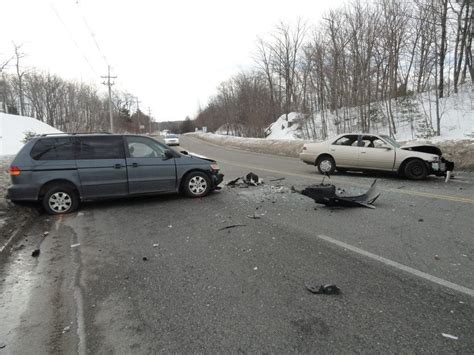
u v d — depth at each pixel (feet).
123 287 12.84
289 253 15.71
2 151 65.41
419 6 88.89
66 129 201.67
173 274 13.82
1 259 16.11
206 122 309.01
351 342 9.20
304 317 10.47
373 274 13.34
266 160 65.10
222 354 8.89
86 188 25.68
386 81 91.50
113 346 9.39
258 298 11.69
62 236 19.65
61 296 12.39
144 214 24.03
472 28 85.92
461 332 9.52
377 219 21.09
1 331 10.30
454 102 81.30
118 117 278.67
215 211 24.17
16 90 194.59
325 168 42.47
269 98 158.92
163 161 28.27
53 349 9.39
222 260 15.11
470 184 33.53
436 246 16.21
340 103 103.24
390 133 81.10
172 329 10.06
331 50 104.73
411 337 9.34
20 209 24.25
